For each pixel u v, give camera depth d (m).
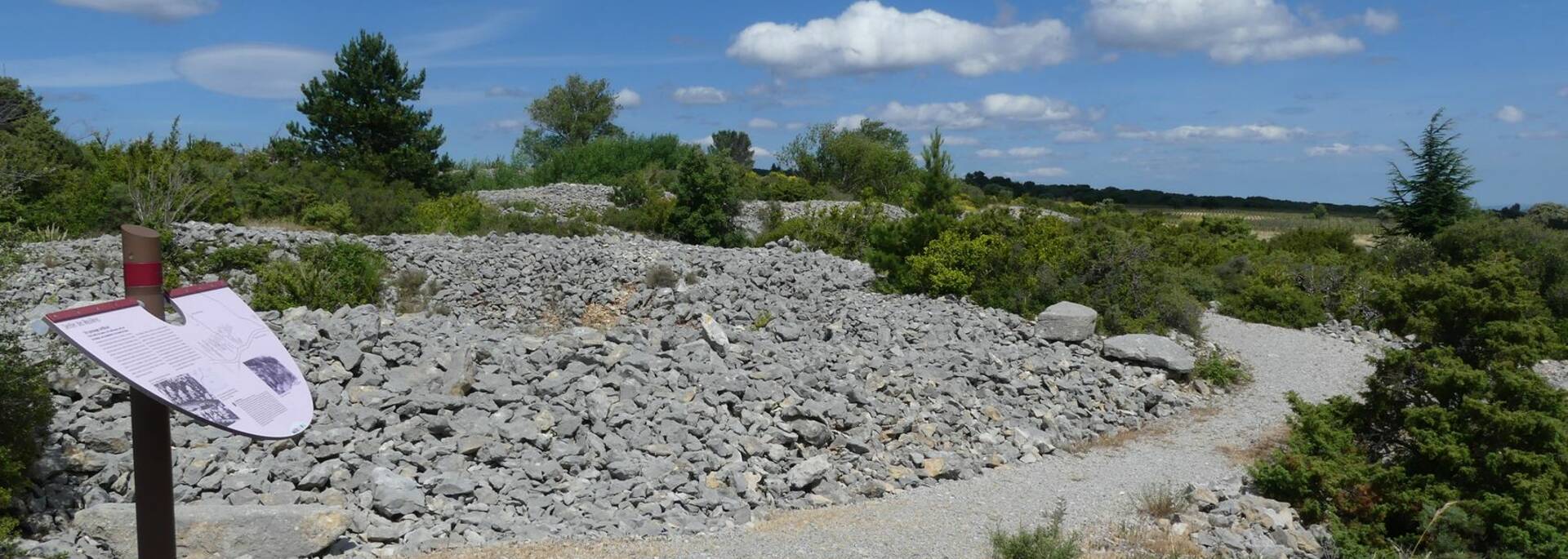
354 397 8.81
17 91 29.81
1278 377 14.04
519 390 9.33
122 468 7.30
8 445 6.57
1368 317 18.66
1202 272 22.00
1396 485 7.90
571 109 73.69
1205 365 13.64
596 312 16.64
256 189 26.20
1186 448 10.48
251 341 4.66
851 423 9.75
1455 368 8.15
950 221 18.72
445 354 9.52
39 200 21.25
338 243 17.44
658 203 33.62
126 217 21.86
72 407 7.91
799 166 60.25
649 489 7.90
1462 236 23.06
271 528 6.33
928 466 9.16
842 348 12.47
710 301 16.38
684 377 10.05
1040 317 14.53
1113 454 10.22
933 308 15.93
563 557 6.51
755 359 11.02
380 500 7.05
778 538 7.09
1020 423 10.85
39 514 6.68
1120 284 16.23
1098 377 12.68
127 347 4.02
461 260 18.28
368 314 10.73
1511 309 8.62
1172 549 6.98
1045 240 17.48
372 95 39.28
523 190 43.91
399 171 38.34
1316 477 8.05
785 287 17.28
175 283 16.47
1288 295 18.86
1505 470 7.71
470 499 7.46
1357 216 68.38
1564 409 7.93
